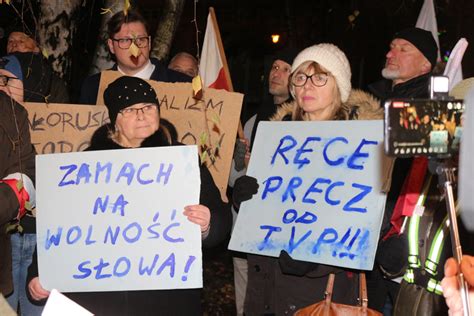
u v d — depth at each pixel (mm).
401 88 4840
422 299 3154
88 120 4395
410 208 3209
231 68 15875
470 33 9266
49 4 6180
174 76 5184
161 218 3387
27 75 4582
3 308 1806
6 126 3627
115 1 6242
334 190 3500
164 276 3352
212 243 3584
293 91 3830
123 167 3445
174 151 3422
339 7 13008
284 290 3629
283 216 3578
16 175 3566
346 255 3363
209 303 7051
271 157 3727
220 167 4434
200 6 14266
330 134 3611
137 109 3488
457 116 1785
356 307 3344
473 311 1951
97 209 3438
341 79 3691
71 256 3422
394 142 1772
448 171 1899
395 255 3350
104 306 3490
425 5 6113
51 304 1708
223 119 4461
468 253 2662
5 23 8305
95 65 6359
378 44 12617
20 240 4148
